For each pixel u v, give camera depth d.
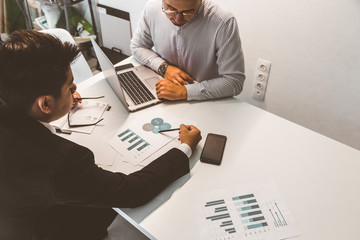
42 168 0.80
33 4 2.64
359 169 1.17
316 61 1.90
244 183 1.13
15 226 0.93
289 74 2.06
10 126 0.81
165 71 1.61
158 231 1.00
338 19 1.69
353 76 1.83
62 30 1.72
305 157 1.22
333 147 1.25
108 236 1.51
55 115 0.93
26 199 0.84
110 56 2.74
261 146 1.26
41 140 0.83
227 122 1.37
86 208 1.17
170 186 1.12
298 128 1.33
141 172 1.08
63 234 1.10
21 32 0.81
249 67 2.21
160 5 1.52
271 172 1.16
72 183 0.84
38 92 0.81
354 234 0.99
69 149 0.85
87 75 1.88
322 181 1.13
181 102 1.48
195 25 1.45
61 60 0.83
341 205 1.07
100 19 2.69
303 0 1.73
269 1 1.83
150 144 1.26
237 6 1.96
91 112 1.41
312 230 1.00
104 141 1.28
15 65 0.77
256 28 1.99
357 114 1.95
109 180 0.96
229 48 1.44
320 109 2.09
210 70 1.62
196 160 1.21
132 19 2.50
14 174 0.78
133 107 1.43
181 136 1.23
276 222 1.02
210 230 1.00
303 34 1.84
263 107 2.36
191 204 1.06
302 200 1.08
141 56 1.71
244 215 1.04
